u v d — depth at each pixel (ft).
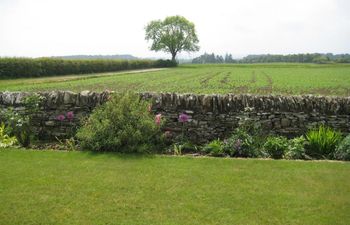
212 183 18.76
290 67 270.46
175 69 245.65
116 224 14.47
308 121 27.71
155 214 15.31
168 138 27.43
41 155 23.54
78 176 19.62
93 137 24.77
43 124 29.27
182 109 28.02
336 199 16.89
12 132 28.22
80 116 28.91
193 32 388.16
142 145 24.72
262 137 26.89
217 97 28.04
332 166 21.68
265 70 210.38
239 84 96.78
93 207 15.90
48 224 14.40
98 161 22.31
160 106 28.19
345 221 14.79
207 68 264.72
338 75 145.69
